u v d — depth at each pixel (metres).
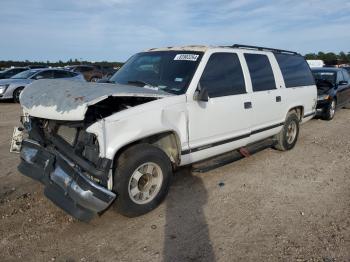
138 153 3.79
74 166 3.64
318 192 4.94
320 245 3.56
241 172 5.67
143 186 3.98
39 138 4.18
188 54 4.81
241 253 3.40
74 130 3.90
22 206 4.20
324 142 7.95
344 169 5.98
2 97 14.30
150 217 4.05
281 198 4.70
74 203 3.62
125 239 3.58
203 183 5.14
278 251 3.44
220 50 5.01
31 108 3.83
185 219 4.03
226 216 4.14
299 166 6.07
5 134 7.91
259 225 3.95
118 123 3.57
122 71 5.26
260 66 5.85
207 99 4.35
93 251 3.37
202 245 3.52
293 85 6.77
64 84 4.00
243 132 5.36
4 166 5.55
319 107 10.83
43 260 3.21
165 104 4.04
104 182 3.57
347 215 4.23
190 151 4.47
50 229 3.73
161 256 3.31
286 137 6.71
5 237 3.55
